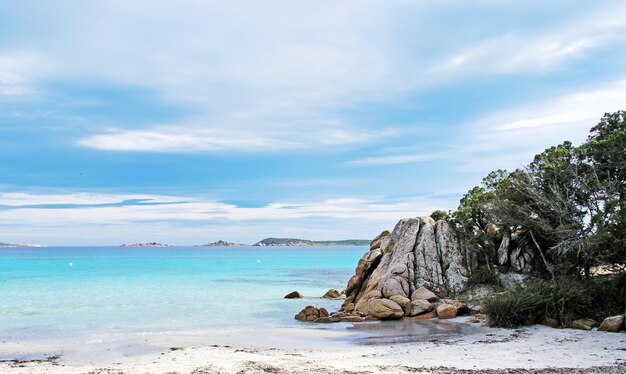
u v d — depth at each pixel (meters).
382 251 37.16
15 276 66.00
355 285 36.28
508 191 32.06
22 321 28.67
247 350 19.41
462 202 37.62
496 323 23.88
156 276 66.62
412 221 36.88
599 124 32.56
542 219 29.42
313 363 16.03
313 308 29.58
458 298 30.61
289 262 121.44
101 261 123.88
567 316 22.72
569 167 29.30
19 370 15.77
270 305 36.38
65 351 19.70
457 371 14.14
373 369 14.77
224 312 32.56
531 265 31.86
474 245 33.88
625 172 27.97
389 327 25.23
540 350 17.44
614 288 23.64
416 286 31.81
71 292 45.16
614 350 17.00
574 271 27.97
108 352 19.42
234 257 165.25
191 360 17.02
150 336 23.41
